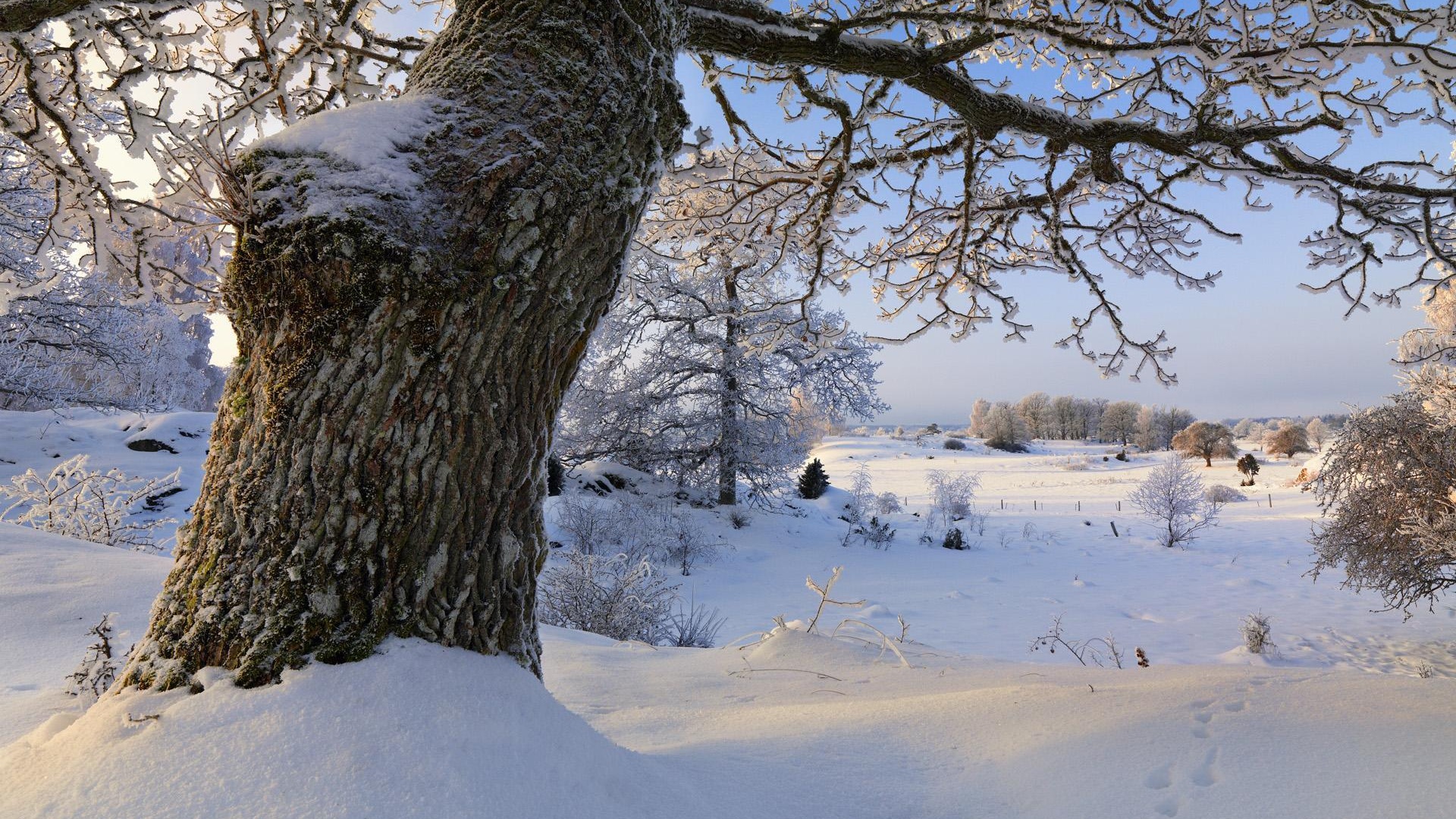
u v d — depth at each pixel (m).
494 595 2.09
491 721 1.82
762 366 20.53
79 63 3.22
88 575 4.62
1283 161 4.05
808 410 23.58
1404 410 8.26
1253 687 2.55
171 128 3.21
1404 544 8.08
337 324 1.95
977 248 5.21
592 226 2.21
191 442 15.95
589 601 7.09
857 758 2.30
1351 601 12.53
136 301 3.56
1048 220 4.90
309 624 1.87
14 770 1.66
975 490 37.00
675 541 16.20
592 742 1.99
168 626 1.97
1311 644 9.78
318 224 1.92
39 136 3.16
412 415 1.96
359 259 1.92
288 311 1.99
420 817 1.53
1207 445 53.47
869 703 2.99
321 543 1.91
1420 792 1.72
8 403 20.06
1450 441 7.75
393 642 1.92
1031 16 4.55
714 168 3.83
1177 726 2.26
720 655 4.63
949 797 2.04
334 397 1.94
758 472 21.59
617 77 2.30
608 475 21.00
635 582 7.39
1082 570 16.44
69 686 2.86
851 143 4.30
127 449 15.30
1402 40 3.33
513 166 2.07
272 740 1.65
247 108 3.47
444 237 2.02
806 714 2.84
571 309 2.21
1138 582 14.81
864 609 11.05
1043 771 2.11
